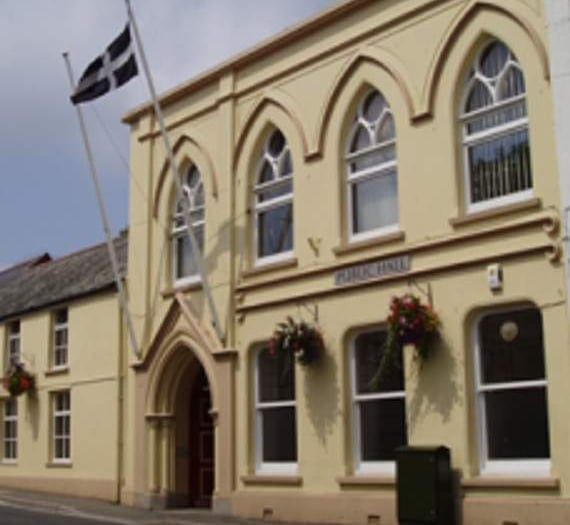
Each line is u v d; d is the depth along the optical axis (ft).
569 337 44.57
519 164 49.14
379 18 56.34
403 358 52.26
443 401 49.62
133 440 70.79
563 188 45.37
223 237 64.95
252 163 64.34
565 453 44.24
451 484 48.37
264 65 64.03
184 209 63.82
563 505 43.91
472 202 51.01
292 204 61.36
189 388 69.77
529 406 46.96
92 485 75.41
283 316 59.62
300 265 59.16
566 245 45.01
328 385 56.03
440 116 52.24
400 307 50.29
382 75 55.83
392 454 53.11
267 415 61.16
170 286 69.77
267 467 60.23
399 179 53.83
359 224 57.21
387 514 51.57
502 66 50.42
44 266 103.60
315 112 59.77
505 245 47.96
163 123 65.00
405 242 53.01
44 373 85.25
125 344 74.54
